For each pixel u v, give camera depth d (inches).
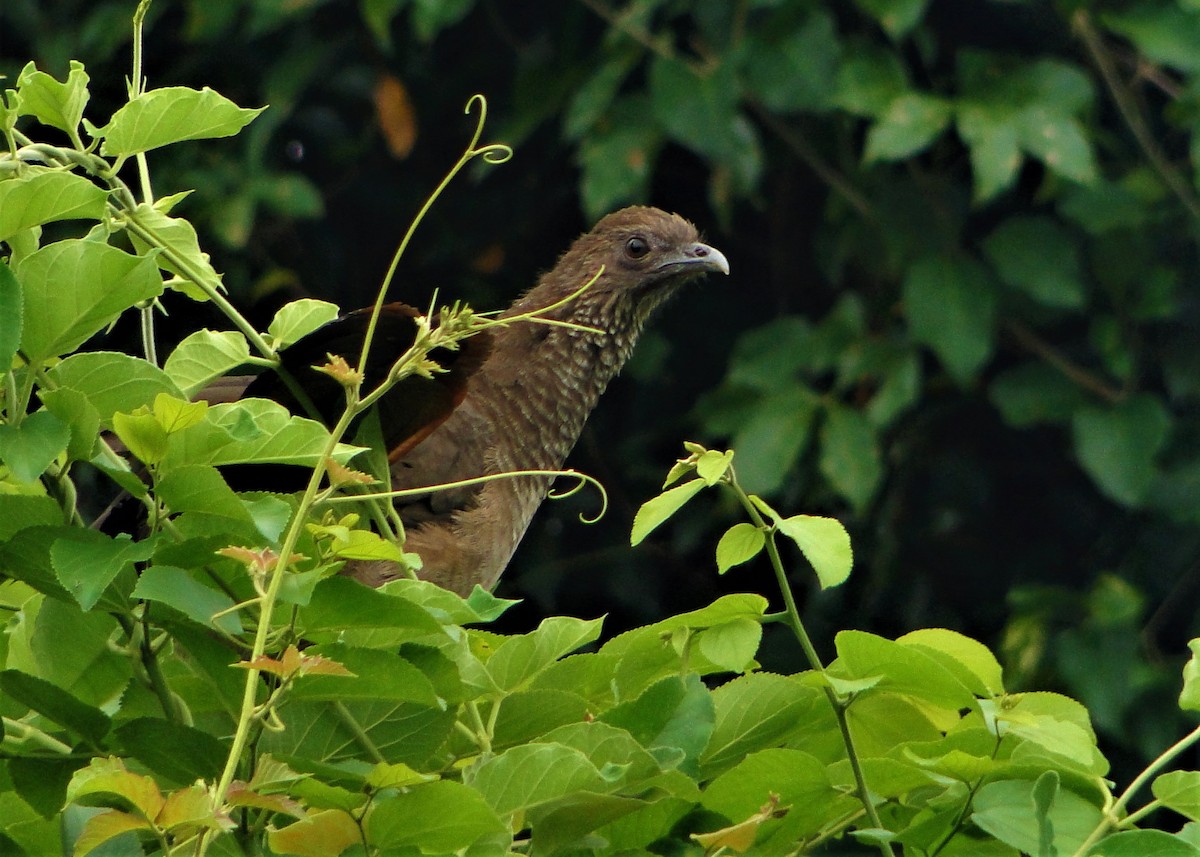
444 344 146.3
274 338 174.4
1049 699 155.3
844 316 455.8
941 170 471.2
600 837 149.0
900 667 146.8
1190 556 471.2
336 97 521.3
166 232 159.6
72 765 140.6
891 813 162.4
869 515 491.5
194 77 508.1
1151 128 477.4
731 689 157.6
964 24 480.4
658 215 352.8
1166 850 137.6
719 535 496.7
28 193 132.9
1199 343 473.7
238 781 131.3
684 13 461.7
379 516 177.2
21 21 500.1
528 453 320.8
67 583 127.1
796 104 435.5
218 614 128.6
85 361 136.5
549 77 477.1
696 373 505.0
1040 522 491.2
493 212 514.3
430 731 145.6
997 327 487.8
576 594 499.5
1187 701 145.3
